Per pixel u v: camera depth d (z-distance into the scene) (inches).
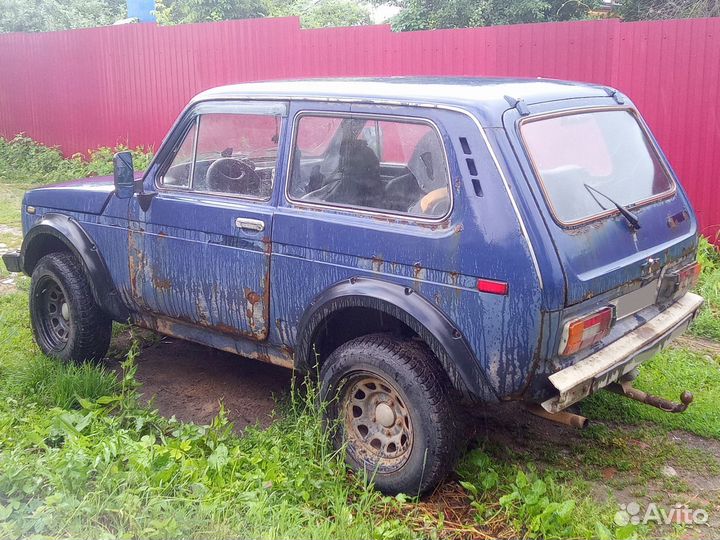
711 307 263.1
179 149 193.2
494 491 157.8
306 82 180.9
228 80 480.1
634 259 154.2
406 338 158.2
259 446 167.2
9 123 608.4
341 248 159.3
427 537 142.9
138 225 198.1
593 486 162.4
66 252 223.5
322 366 170.6
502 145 141.9
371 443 161.5
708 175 311.0
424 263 147.8
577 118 162.9
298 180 170.1
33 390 199.5
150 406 195.6
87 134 562.9
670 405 160.9
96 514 134.0
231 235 177.8
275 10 877.8
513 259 136.6
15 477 142.0
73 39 547.8
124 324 232.8
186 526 131.6
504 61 363.6
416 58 396.5
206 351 237.5
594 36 332.5
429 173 150.9
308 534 132.8
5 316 255.4
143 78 520.1
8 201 467.8
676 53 311.6
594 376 141.9
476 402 147.6
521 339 137.4
